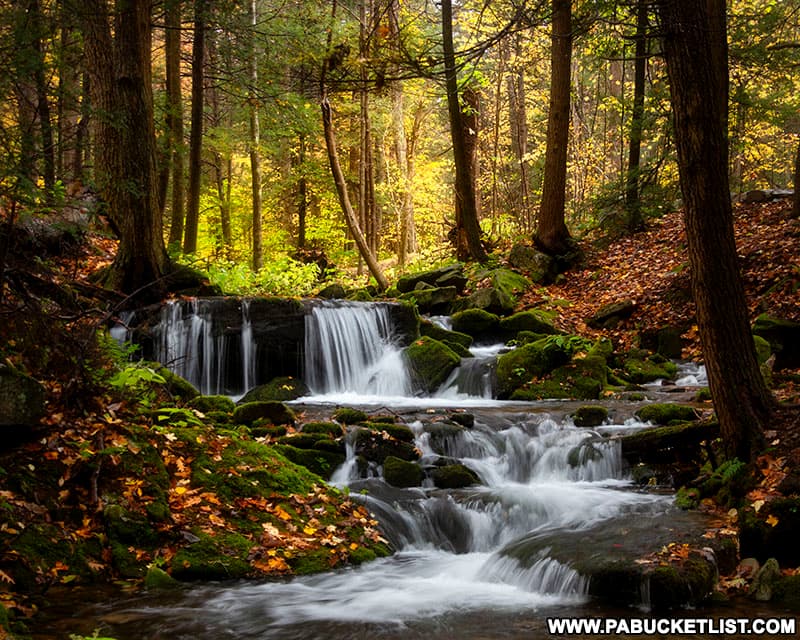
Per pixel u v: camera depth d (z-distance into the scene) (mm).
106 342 8547
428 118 35156
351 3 17078
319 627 5066
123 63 12000
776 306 13352
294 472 7535
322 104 18109
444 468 8211
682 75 6906
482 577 6242
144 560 6020
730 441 7219
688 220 7129
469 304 16422
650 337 14469
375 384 13453
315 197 29156
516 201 31219
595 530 6559
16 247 7688
